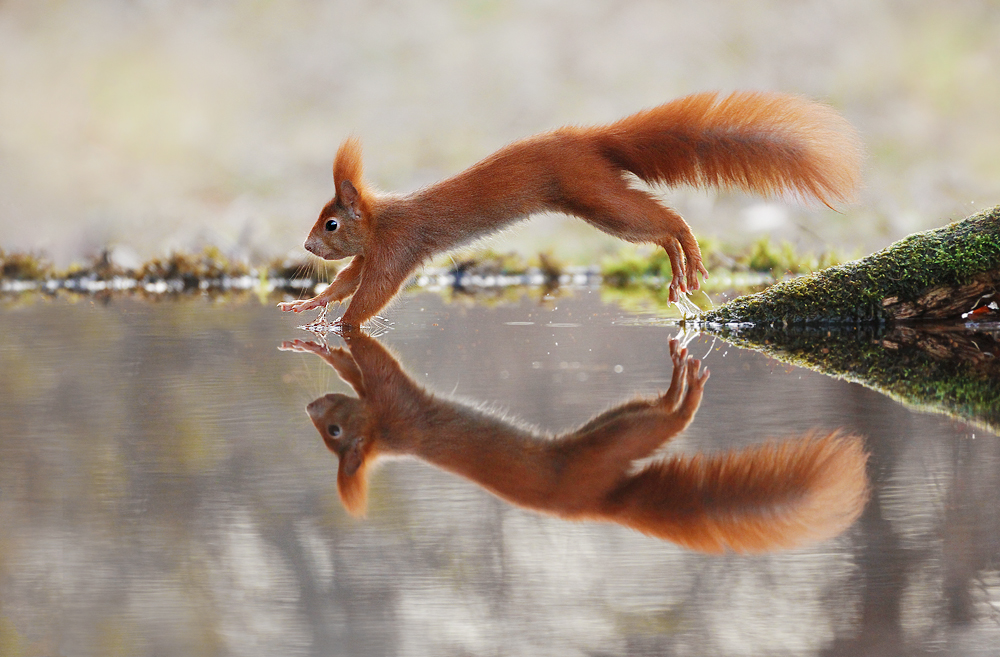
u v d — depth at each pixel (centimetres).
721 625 563
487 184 826
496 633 561
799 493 762
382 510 739
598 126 825
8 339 827
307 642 553
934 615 568
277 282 873
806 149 821
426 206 828
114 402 805
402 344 823
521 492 781
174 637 562
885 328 827
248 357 818
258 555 672
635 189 823
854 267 829
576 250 891
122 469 793
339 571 641
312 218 895
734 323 830
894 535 678
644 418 799
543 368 812
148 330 832
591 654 534
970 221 828
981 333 823
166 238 888
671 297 824
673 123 823
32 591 624
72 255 884
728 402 802
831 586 610
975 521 696
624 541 684
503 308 845
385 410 802
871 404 801
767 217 885
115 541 695
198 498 775
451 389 806
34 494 790
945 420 798
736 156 822
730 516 725
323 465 793
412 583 618
